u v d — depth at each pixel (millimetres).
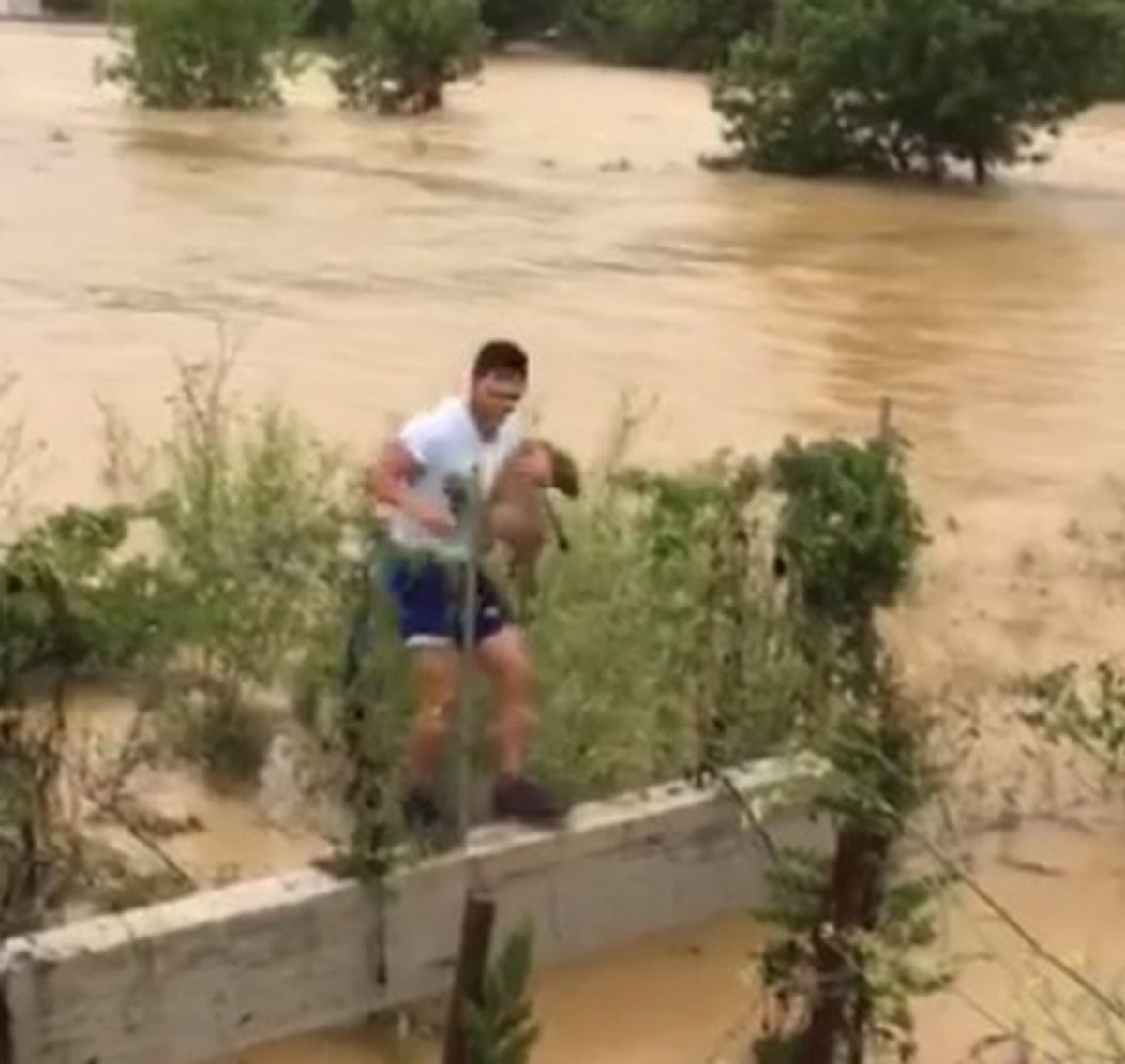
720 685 8156
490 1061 6066
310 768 8227
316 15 52156
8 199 26422
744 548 8445
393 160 32906
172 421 15047
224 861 7746
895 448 9695
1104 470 15656
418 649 7516
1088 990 6488
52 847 7156
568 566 8188
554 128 39656
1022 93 34844
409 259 23422
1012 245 28141
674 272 23797
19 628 7270
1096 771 9078
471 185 30359
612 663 8000
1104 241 29047
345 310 20125
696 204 30094
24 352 17500
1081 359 20172
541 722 7832
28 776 7098
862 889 6676
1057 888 8289
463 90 46438
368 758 7309
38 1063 6508
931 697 9383
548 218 27438
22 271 21312
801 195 32375
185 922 6723
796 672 8242
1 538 11180
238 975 6809
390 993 7094
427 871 7133
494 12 58250
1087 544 13289
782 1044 6711
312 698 8289
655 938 7664
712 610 8258
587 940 7535
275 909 6855
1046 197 34094
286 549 9062
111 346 17906
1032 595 11969
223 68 38875
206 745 8594
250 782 8398
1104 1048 6473
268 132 35969
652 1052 7059
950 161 37062
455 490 7645
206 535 9117
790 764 7863
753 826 7625
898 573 8477
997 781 8938
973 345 20578
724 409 17062
